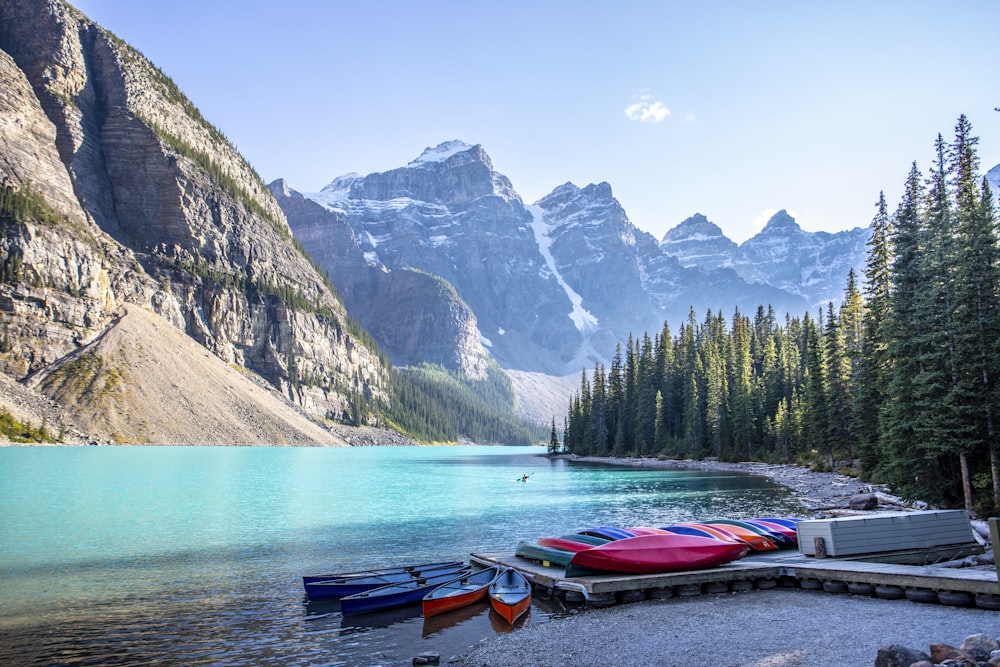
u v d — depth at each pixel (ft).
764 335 590.96
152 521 159.12
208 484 255.29
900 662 46.11
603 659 58.39
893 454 145.28
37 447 459.32
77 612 80.43
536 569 93.76
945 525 97.81
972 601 70.28
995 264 134.82
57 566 108.17
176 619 77.36
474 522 160.86
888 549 94.27
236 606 83.35
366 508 189.57
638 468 415.23
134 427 551.18
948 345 129.90
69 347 599.98
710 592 85.66
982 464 134.21
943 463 140.05
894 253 154.10
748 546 98.48
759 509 178.29
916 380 131.23
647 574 87.40
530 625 73.20
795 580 87.30
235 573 103.04
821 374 304.09
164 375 636.89
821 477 271.49
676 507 187.01
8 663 62.03
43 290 599.16
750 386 461.37
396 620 77.05
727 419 469.98
